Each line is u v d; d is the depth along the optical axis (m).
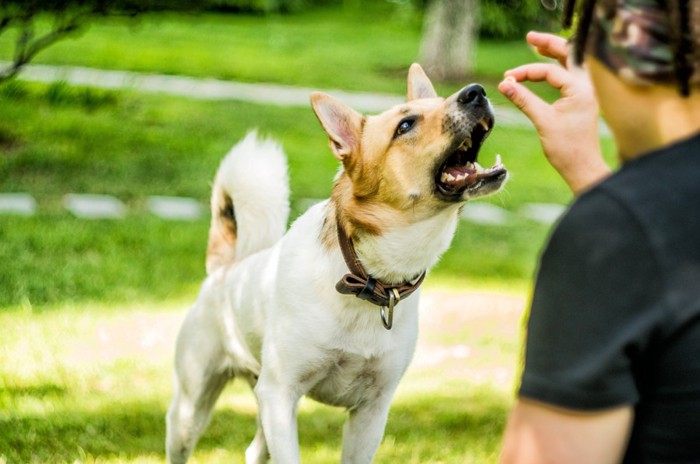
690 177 1.54
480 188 3.85
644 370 1.57
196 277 9.00
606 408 1.52
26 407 5.85
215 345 4.63
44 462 5.11
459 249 10.62
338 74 22.22
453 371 7.02
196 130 15.38
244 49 24.69
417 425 5.95
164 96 17.83
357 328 4.00
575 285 1.54
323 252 4.00
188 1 12.96
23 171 12.11
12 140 13.48
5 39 20.91
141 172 12.62
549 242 1.60
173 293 8.52
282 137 15.61
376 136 3.95
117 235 9.92
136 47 22.95
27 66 18.80
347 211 3.96
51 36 12.63
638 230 1.51
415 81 4.47
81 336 7.24
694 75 1.56
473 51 25.17
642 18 1.57
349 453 4.34
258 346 4.38
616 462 1.58
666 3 1.55
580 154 2.44
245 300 4.40
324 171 13.60
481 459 5.41
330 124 3.98
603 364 1.51
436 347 7.54
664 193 1.53
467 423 6.03
